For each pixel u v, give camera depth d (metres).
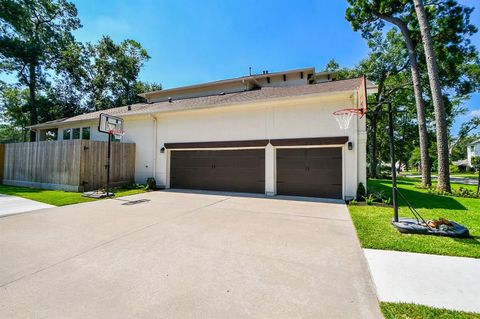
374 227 4.93
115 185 11.08
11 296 2.43
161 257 3.44
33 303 2.31
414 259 3.40
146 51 30.91
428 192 10.09
